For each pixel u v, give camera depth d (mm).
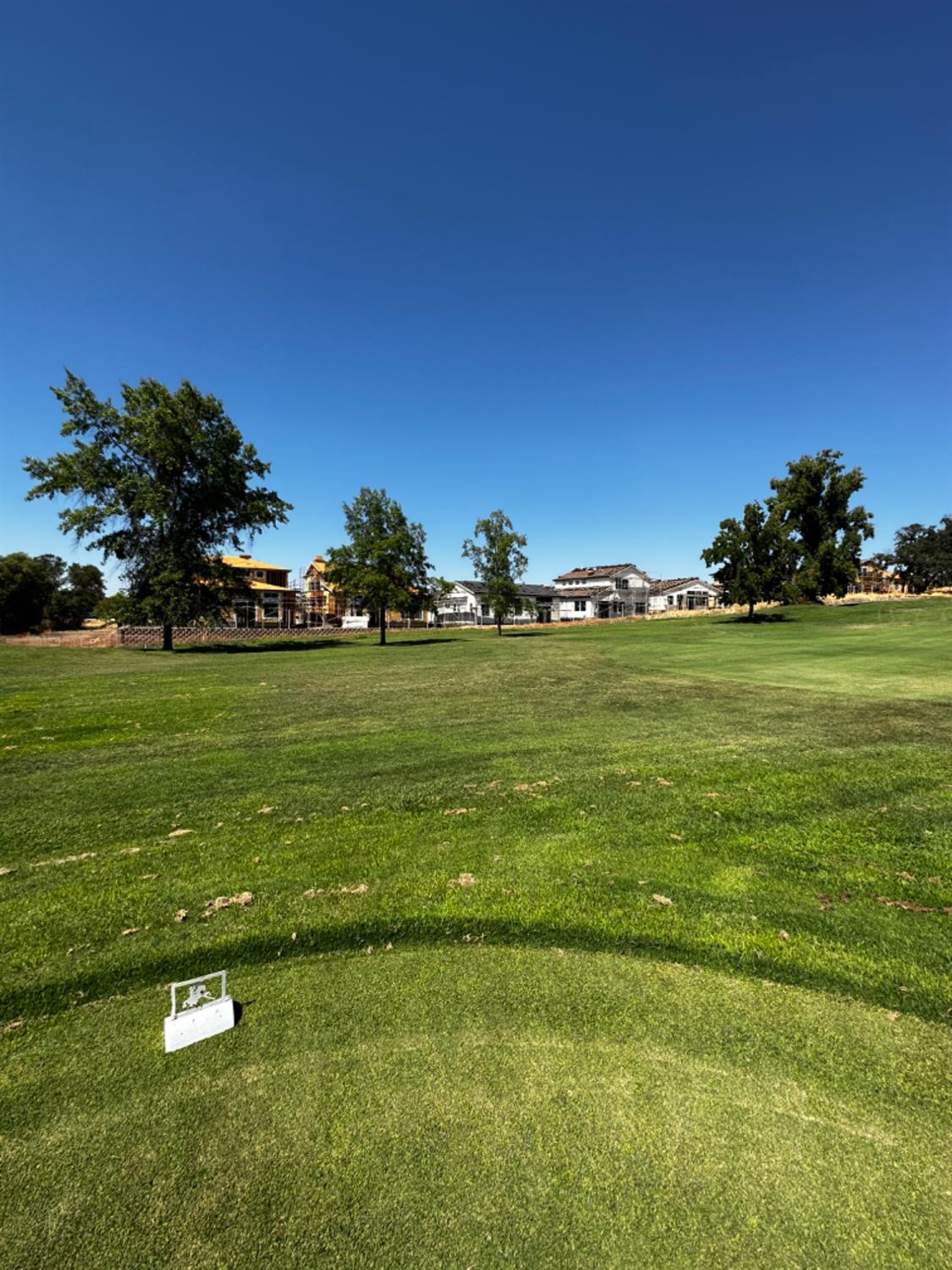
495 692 12305
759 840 4453
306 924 3338
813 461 46250
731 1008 2609
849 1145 1935
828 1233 1655
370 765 6754
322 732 8539
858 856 4156
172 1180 1842
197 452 29719
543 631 46469
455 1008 2631
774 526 40094
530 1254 1604
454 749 7383
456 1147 1938
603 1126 2014
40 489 27609
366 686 13711
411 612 34969
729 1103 2104
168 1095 2170
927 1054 2324
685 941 3123
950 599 46625
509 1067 2281
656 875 3896
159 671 17891
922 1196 1759
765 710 9625
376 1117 2061
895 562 71812
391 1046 2398
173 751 7516
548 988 2766
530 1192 1782
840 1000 2656
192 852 4398
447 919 3363
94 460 28609
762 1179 1821
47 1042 2459
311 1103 2121
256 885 3840
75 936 3250
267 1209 1743
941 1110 2062
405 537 34219
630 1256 1596
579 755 6949
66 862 4246
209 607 30094
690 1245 1627
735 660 17766
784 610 47219
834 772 6074
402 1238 1654
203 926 3330
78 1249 1642
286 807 5387
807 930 3217
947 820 4781
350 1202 1760
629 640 29172
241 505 31766
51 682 14805
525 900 3568
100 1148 1959
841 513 44562
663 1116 2053
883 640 22766
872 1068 2258
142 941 3180
